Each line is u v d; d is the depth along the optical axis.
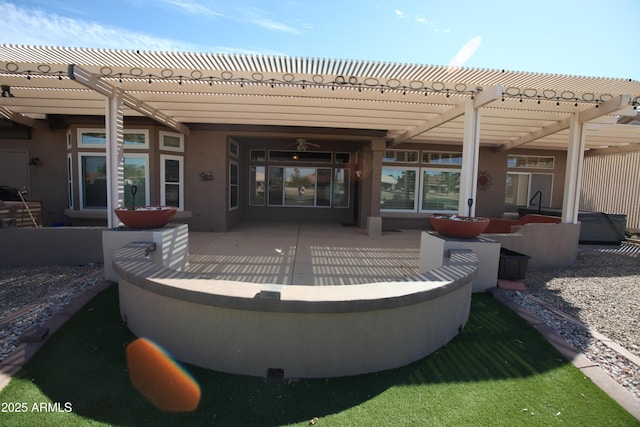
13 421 1.94
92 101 6.07
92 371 2.42
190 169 8.00
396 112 6.40
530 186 10.52
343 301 2.29
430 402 2.19
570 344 3.01
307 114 6.68
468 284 3.27
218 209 8.15
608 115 6.02
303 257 5.67
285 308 2.27
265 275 4.55
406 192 9.97
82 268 5.02
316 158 10.41
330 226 9.65
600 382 2.46
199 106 6.19
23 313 3.31
